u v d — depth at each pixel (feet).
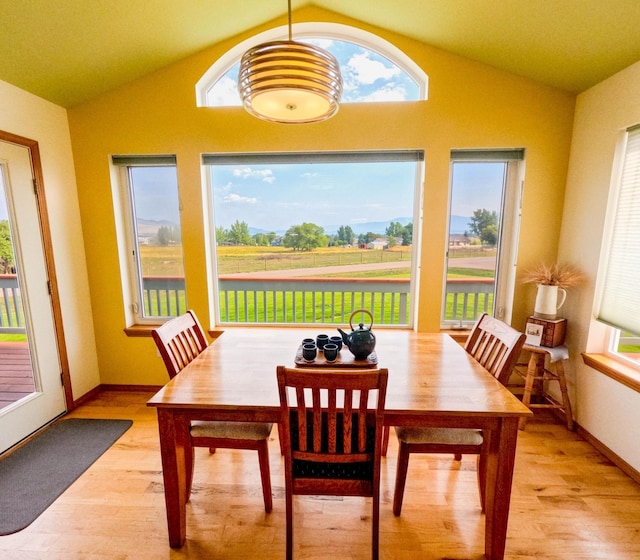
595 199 6.62
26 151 6.81
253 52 3.98
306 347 5.06
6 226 6.59
